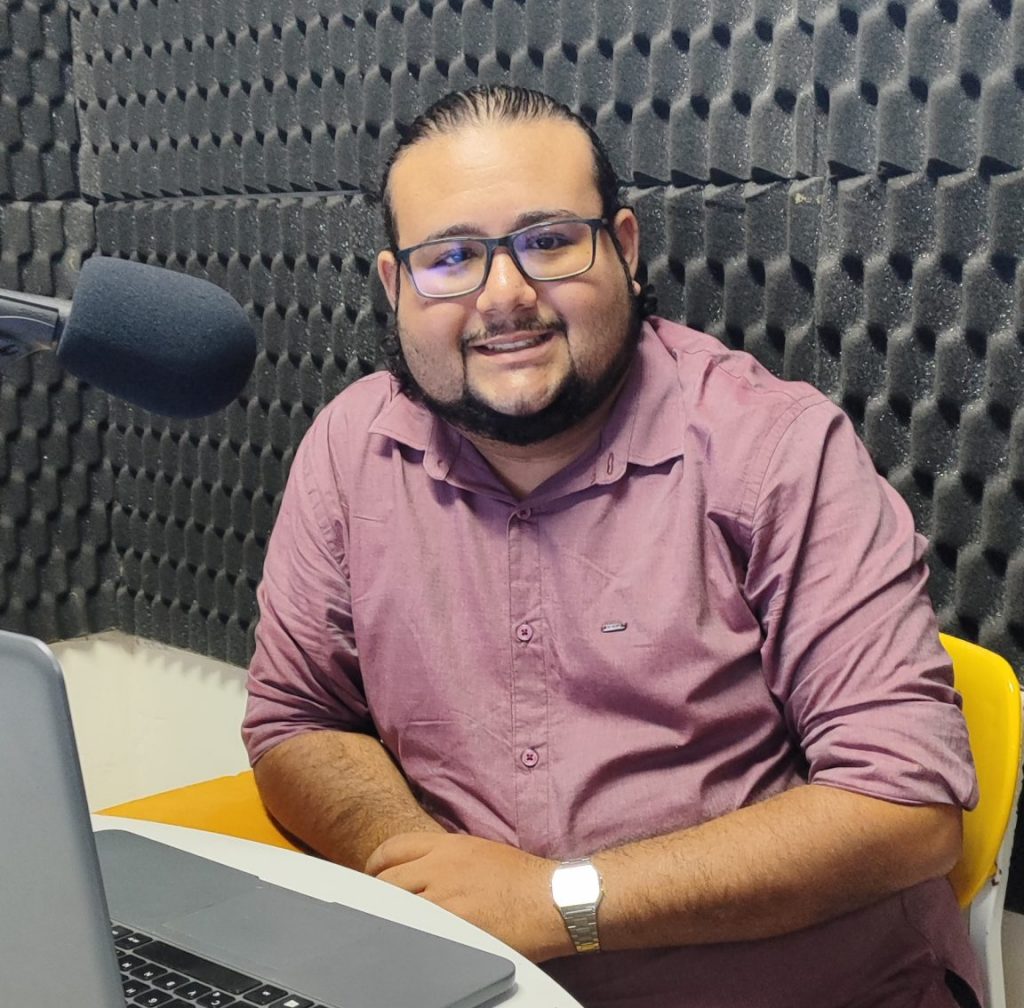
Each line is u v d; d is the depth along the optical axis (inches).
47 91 82.6
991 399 51.3
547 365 45.6
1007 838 45.9
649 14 58.0
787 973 43.5
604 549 47.1
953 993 46.3
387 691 50.6
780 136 55.3
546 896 40.7
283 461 76.0
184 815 50.1
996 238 49.8
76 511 87.0
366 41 68.3
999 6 48.6
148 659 88.7
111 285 27.7
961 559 53.7
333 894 34.6
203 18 75.7
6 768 21.4
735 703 46.1
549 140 46.5
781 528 44.8
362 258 69.8
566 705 47.4
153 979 29.0
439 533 49.9
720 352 49.2
